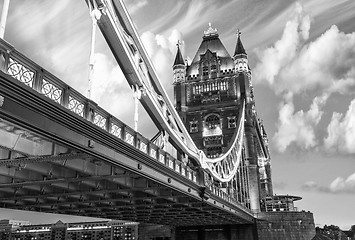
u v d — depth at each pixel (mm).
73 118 15812
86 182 27469
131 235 173375
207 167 43438
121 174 23734
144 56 27266
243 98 112625
